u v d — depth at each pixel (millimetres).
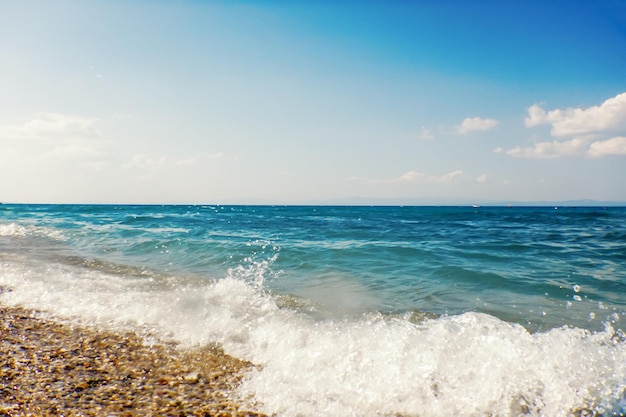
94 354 4641
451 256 11094
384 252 11422
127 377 4102
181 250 11664
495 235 17531
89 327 5492
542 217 41031
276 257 10625
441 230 20422
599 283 7867
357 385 3963
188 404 3613
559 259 10727
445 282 8078
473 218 37688
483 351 4387
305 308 6297
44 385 3844
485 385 3867
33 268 9164
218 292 7004
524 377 3963
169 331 5375
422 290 7469
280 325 5406
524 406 3590
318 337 4945
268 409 3574
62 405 3496
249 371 4297
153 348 4855
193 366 4402
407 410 3604
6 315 5941
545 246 13289
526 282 7980
